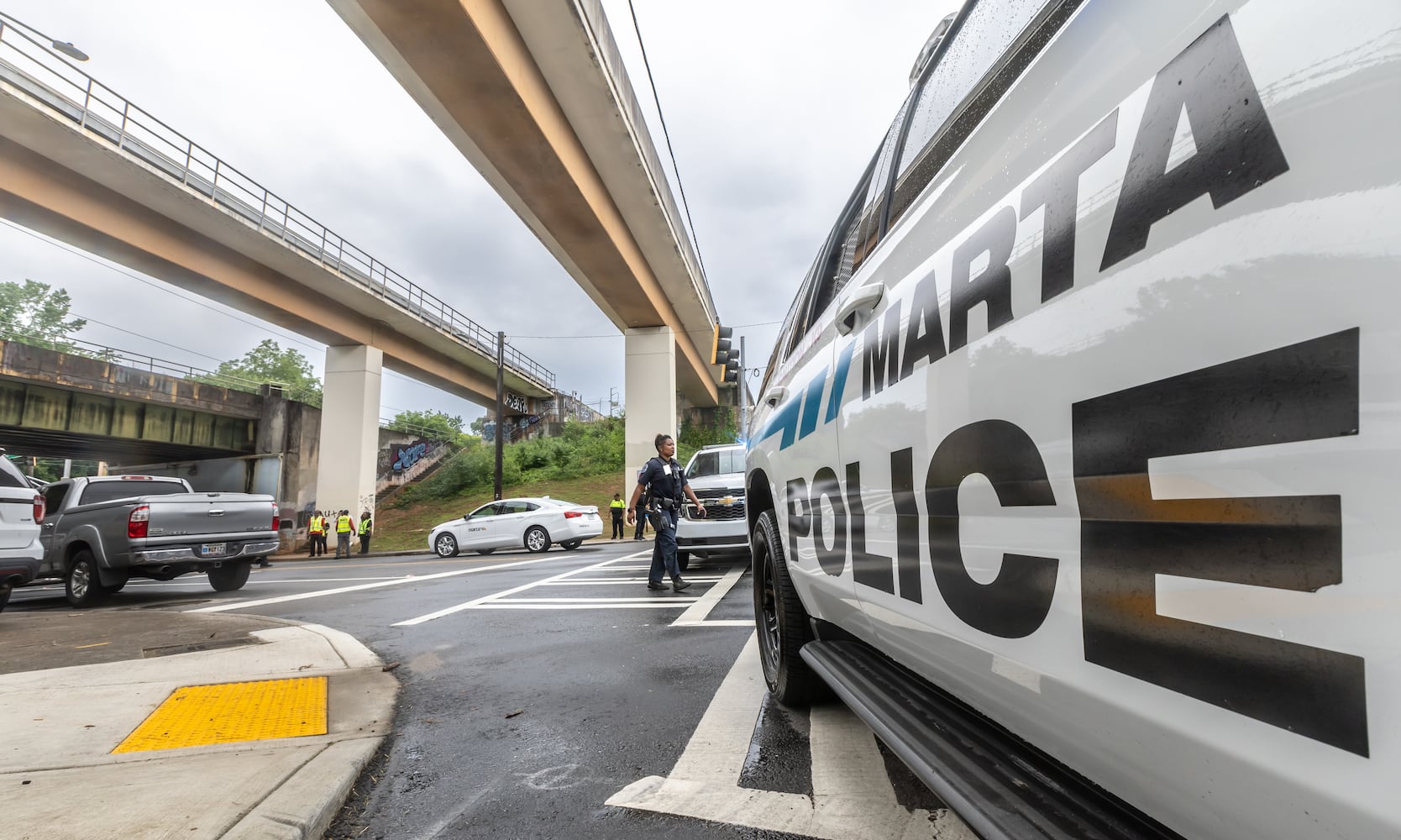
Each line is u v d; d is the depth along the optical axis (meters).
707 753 2.76
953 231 1.49
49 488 10.25
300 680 4.10
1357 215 0.63
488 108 15.57
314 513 29.31
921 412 1.52
